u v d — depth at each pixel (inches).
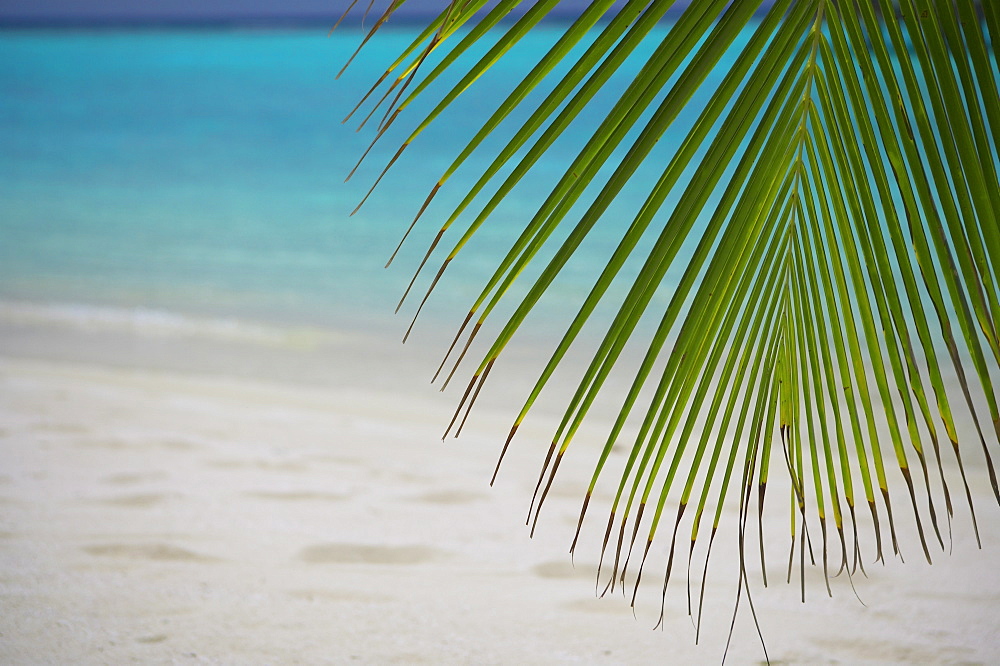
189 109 1323.8
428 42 33.3
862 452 38.8
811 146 35.4
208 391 218.8
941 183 33.5
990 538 121.1
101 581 96.0
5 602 88.9
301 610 90.5
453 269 433.4
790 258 37.6
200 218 602.2
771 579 106.3
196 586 95.7
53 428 169.8
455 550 112.9
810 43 34.0
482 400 219.9
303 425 184.5
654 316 323.6
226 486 136.6
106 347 279.4
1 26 2775.6
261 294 375.9
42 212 612.4
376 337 302.4
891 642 86.7
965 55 32.8
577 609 94.5
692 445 173.5
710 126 33.2
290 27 2652.6
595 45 32.8
